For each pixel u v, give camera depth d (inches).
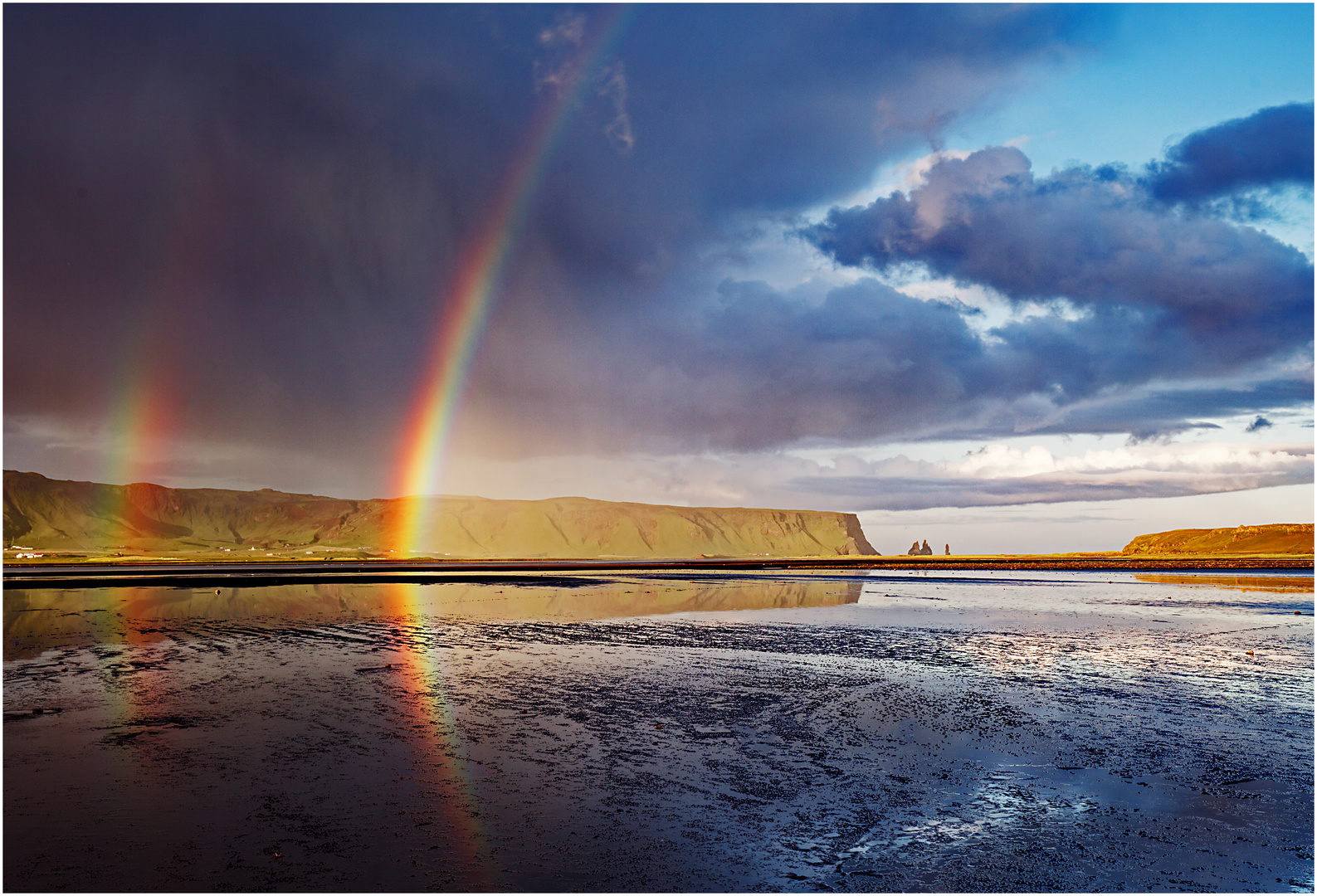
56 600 1720.0
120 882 333.7
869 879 344.2
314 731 571.2
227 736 556.4
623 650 965.8
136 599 1749.5
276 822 398.3
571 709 644.1
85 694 697.6
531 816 409.4
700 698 687.1
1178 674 810.2
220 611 1455.5
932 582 2598.4
